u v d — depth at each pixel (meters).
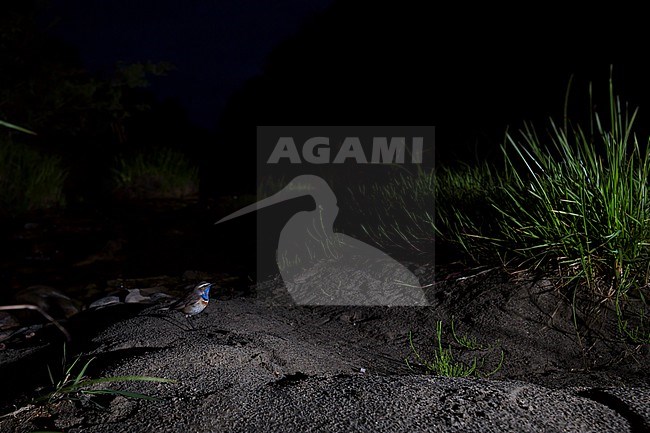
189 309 3.79
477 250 4.55
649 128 8.64
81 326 4.57
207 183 13.81
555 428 2.14
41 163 11.01
